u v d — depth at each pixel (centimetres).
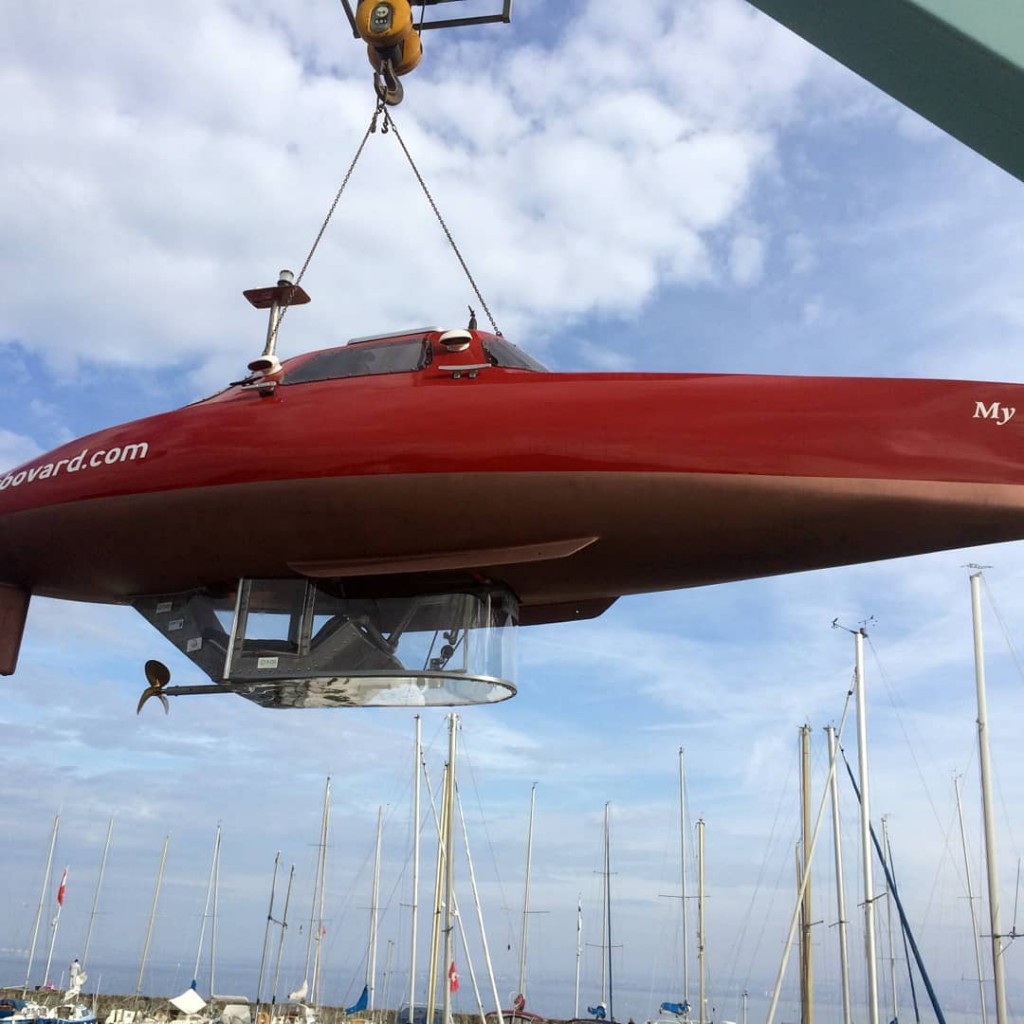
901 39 268
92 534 597
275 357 592
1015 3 254
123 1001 3312
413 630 577
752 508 496
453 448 513
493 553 553
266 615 589
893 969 2492
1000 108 279
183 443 567
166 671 624
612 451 498
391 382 561
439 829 2303
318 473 526
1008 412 478
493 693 599
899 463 477
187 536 574
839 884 1952
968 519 483
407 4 616
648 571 575
